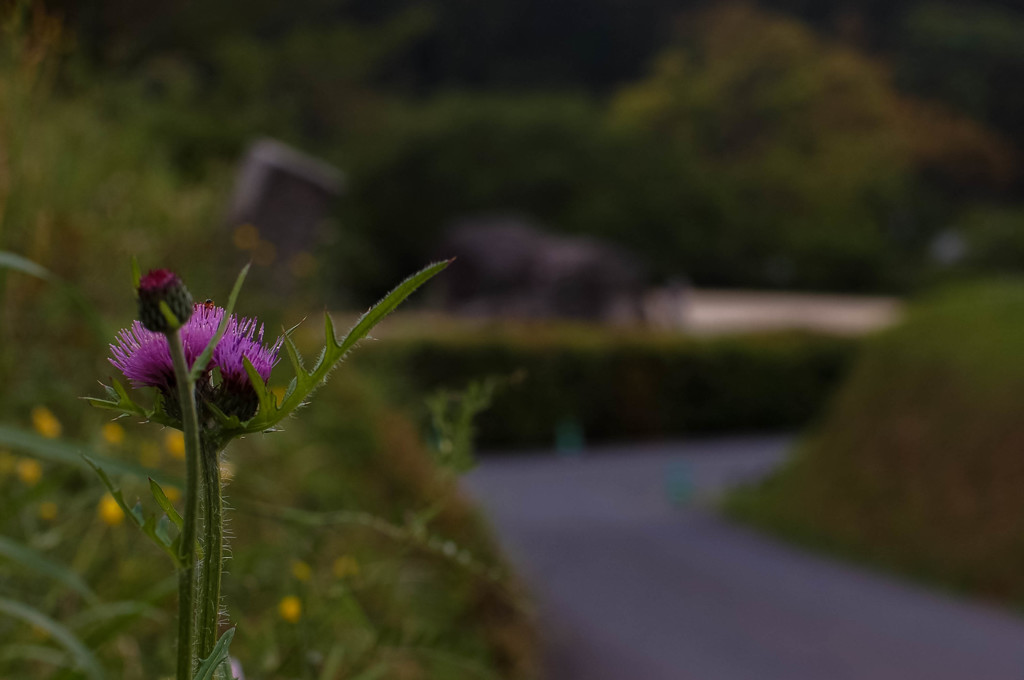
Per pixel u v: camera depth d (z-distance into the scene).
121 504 0.66
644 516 9.96
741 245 38.41
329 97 30.14
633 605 6.51
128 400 0.67
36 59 3.22
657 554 8.16
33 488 2.09
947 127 46.66
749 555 8.45
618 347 17.98
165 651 2.11
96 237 4.11
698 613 6.43
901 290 41.31
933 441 9.25
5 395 3.01
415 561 3.84
